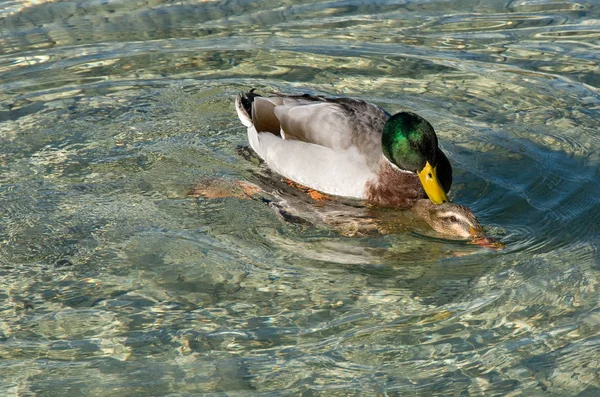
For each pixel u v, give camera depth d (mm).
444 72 15992
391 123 12102
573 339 9250
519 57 16406
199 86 15672
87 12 18328
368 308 9914
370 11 18391
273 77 15984
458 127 14219
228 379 8820
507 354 9070
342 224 11852
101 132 14141
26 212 11961
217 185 12742
